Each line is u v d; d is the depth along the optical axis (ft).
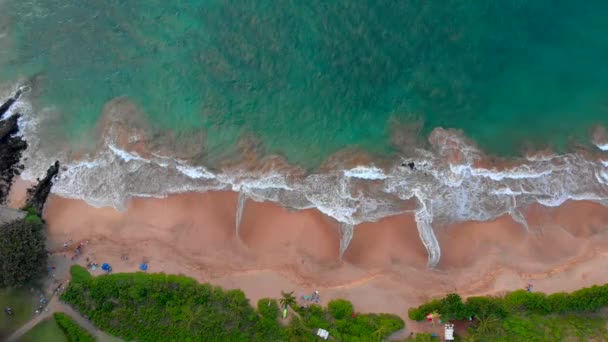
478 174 164.66
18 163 168.55
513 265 155.84
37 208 162.81
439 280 155.02
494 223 159.53
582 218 159.63
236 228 160.86
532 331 146.10
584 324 147.64
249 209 162.50
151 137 170.91
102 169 167.63
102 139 171.12
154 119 173.58
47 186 165.58
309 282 155.74
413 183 164.04
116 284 153.38
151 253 158.71
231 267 157.69
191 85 177.78
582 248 156.87
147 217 162.20
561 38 178.29
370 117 172.04
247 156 168.76
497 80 174.60
